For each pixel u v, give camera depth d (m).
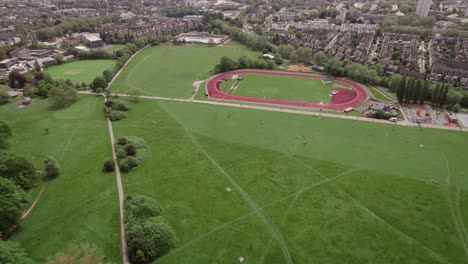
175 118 151.25
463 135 131.75
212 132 136.62
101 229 84.56
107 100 173.62
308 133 135.00
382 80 192.00
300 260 75.62
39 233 83.88
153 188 100.81
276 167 111.00
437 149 121.88
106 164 109.56
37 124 146.12
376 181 103.06
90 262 73.25
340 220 87.25
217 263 75.12
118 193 98.62
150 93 187.38
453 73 194.75
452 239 81.12
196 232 83.56
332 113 155.88
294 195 97.06
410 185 101.12
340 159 115.62
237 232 83.56
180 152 121.12
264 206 92.69
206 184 102.44
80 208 92.44
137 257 73.94
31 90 179.75
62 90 167.38
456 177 105.19
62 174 108.50
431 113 152.88
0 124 128.38
